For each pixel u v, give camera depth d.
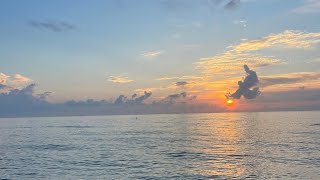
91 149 79.06
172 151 72.75
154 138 107.00
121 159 62.25
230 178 44.09
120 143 92.06
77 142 97.56
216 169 50.22
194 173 47.75
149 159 61.59
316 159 56.31
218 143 87.31
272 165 51.84
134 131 147.25
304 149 69.56
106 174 48.00
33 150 79.12
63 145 89.56
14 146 88.81
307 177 43.12
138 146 83.88
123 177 45.94
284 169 48.44
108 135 124.00
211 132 130.00
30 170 51.88
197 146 81.38
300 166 50.34
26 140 107.44
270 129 138.50
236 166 52.12
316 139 90.44
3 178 46.53
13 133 146.62
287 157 59.41
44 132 151.75
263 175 45.03
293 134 109.25
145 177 45.72
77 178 45.72
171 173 48.09
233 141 91.50
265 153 65.56
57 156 67.88
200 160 59.09
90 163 57.97
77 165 55.97
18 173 49.69
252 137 102.25
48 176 47.31
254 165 52.47
